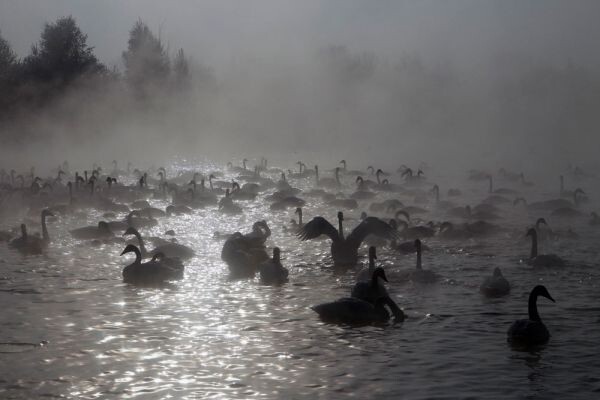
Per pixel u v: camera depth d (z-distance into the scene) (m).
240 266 24.41
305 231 26.14
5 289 21.77
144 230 33.34
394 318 18.84
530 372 15.20
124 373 15.23
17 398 14.01
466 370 15.34
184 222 35.91
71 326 18.17
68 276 23.52
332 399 13.98
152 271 22.64
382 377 14.99
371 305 18.83
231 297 21.05
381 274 20.02
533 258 25.03
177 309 19.77
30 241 27.84
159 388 14.51
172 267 23.66
